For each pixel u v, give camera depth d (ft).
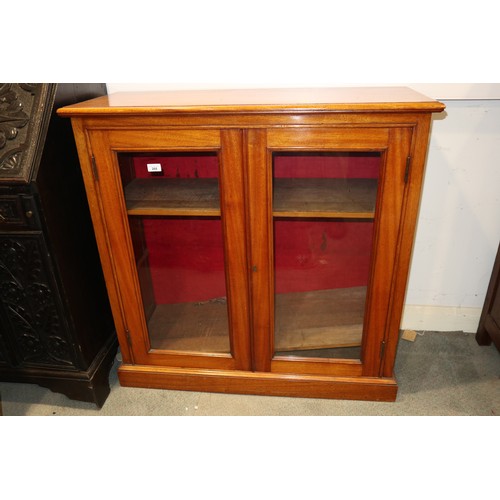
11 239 3.86
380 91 4.18
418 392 4.81
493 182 4.90
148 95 4.33
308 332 4.68
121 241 4.17
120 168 3.90
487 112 4.59
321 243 4.54
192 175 4.52
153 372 4.83
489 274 5.41
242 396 4.81
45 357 4.50
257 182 3.72
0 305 4.23
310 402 4.69
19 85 3.85
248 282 4.19
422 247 5.35
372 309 4.20
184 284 5.25
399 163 3.53
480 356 5.36
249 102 3.60
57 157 3.91
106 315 5.02
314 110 3.37
